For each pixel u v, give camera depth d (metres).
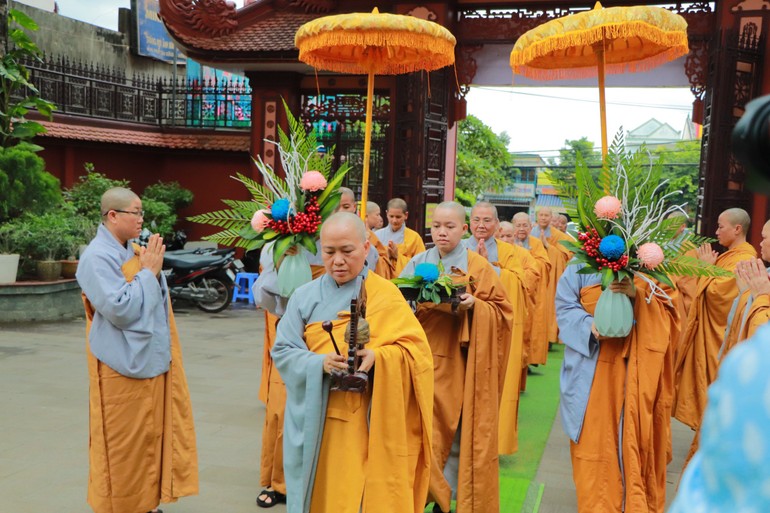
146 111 15.23
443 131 12.41
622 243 3.99
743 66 10.62
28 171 10.91
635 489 4.04
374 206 7.25
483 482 4.11
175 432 3.97
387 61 5.64
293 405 3.12
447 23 11.93
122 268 3.91
